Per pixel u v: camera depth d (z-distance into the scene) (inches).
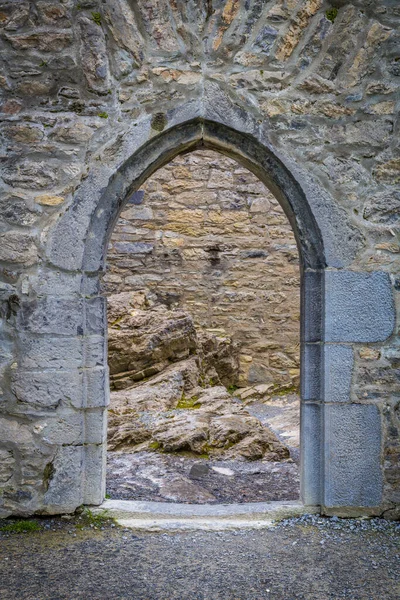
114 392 233.3
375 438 126.2
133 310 272.2
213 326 305.7
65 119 124.8
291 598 93.0
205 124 128.0
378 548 112.0
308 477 129.8
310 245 130.0
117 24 124.2
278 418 241.9
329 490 126.0
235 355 303.3
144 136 125.0
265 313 307.0
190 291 305.1
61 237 123.9
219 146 130.3
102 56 124.6
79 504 124.1
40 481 122.9
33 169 124.0
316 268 130.0
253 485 154.2
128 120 125.3
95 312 125.9
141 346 247.4
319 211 127.5
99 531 118.0
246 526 121.5
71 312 124.0
